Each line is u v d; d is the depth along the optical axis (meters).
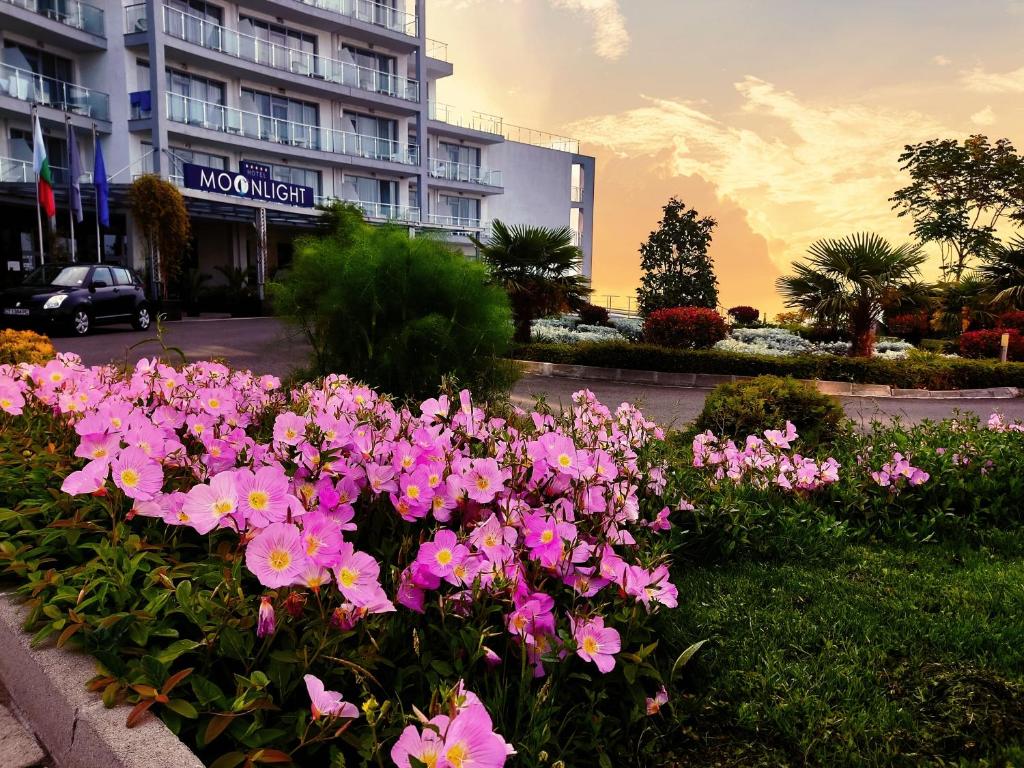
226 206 24.30
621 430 3.66
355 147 31.28
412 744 1.23
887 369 12.77
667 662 2.27
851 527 3.81
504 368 5.90
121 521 2.21
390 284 5.51
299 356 7.75
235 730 1.53
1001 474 4.36
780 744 1.98
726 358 12.95
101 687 1.70
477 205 38.41
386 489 2.24
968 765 1.88
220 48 25.78
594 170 47.00
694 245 26.89
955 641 2.53
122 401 3.10
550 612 1.98
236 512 1.80
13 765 1.74
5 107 20.31
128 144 23.55
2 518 2.34
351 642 1.82
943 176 31.95
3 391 3.22
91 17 22.94
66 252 23.61
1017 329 16.39
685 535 3.25
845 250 14.35
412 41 31.62
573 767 1.74
